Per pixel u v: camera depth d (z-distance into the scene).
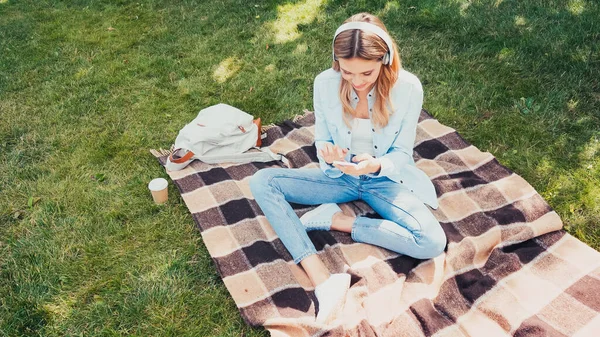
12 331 2.49
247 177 3.36
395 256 2.73
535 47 4.33
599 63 4.06
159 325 2.49
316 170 2.89
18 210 3.18
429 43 4.57
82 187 3.33
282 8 5.29
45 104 4.14
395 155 2.65
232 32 5.00
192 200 3.15
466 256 2.69
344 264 2.67
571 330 2.30
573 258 2.66
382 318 2.41
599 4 4.73
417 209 2.65
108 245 2.93
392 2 5.17
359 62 2.25
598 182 3.13
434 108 3.88
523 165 3.33
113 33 5.11
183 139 3.45
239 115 3.54
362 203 3.08
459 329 2.37
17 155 3.61
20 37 5.10
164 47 4.84
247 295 2.55
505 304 2.45
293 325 2.35
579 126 3.55
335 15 5.09
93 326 2.51
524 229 2.80
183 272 2.75
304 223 2.86
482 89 3.99
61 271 2.78
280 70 4.43
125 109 4.07
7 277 2.78
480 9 4.89
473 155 3.38
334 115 2.72
